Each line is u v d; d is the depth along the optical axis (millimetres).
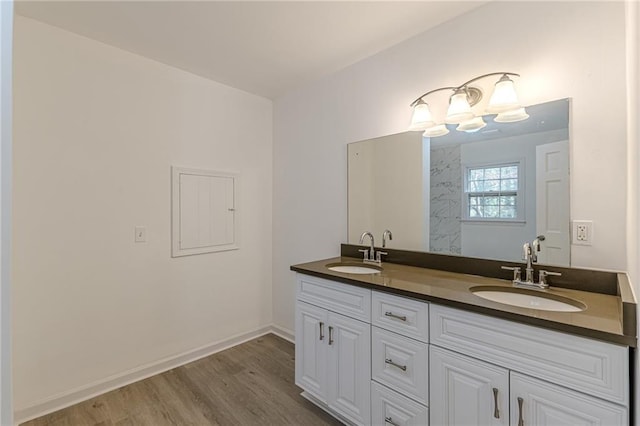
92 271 2037
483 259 1746
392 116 2174
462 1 1700
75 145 1967
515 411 1131
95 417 1829
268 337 2996
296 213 2891
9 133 396
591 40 1409
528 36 1585
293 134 2910
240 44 2104
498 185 1700
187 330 2508
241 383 2193
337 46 2146
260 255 3031
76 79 1968
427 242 2008
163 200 2365
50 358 1880
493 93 1560
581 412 999
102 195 2076
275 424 1782
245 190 2902
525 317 1091
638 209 908
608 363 956
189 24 1870
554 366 1051
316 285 1892
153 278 2316
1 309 388
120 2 1665
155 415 1852
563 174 1483
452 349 1298
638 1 918
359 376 1646
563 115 1482
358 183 2389
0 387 388
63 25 1868
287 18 1823
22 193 1785
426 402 1378
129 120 2191
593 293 1374
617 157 1349
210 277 2652
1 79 395
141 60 2246
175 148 2430
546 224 1536
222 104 2730
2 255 387
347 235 2467
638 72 927
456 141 1868
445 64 1894
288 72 2533
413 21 1876
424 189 2021
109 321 2109
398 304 1479
